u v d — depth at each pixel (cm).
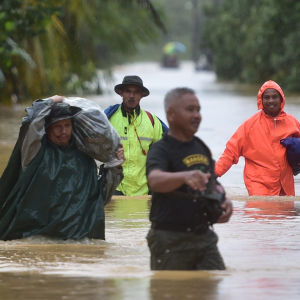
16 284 1403
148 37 12256
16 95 9250
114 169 2006
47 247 1880
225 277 1425
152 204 1476
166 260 1480
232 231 2125
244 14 16012
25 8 5959
